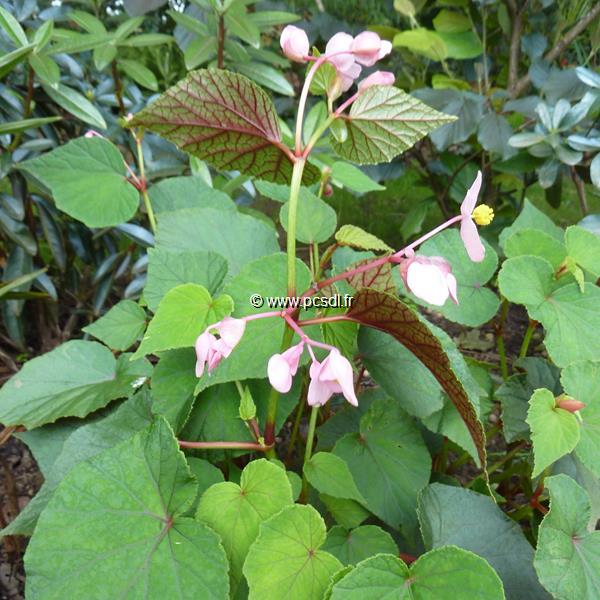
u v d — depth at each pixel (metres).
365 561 0.22
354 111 0.24
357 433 0.35
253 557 0.23
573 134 0.62
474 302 0.36
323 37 0.84
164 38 0.57
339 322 0.31
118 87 0.60
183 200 0.41
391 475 0.33
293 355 0.23
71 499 0.24
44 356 0.36
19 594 0.41
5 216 0.54
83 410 0.33
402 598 0.22
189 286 0.26
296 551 0.23
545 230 0.39
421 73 0.90
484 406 0.38
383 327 0.25
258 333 0.29
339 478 0.29
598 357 0.32
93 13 0.67
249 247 0.37
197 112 0.24
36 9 0.56
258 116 0.24
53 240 0.60
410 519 0.32
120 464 0.26
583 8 0.69
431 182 0.85
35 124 0.47
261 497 0.25
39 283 0.59
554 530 0.25
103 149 0.38
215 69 0.22
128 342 0.36
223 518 0.25
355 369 0.39
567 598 0.24
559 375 0.36
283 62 0.63
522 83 0.78
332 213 0.37
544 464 0.27
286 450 0.47
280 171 0.28
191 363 0.32
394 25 1.02
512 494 0.44
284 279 0.30
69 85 0.60
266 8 0.82
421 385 0.32
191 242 0.36
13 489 0.46
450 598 0.22
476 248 0.23
